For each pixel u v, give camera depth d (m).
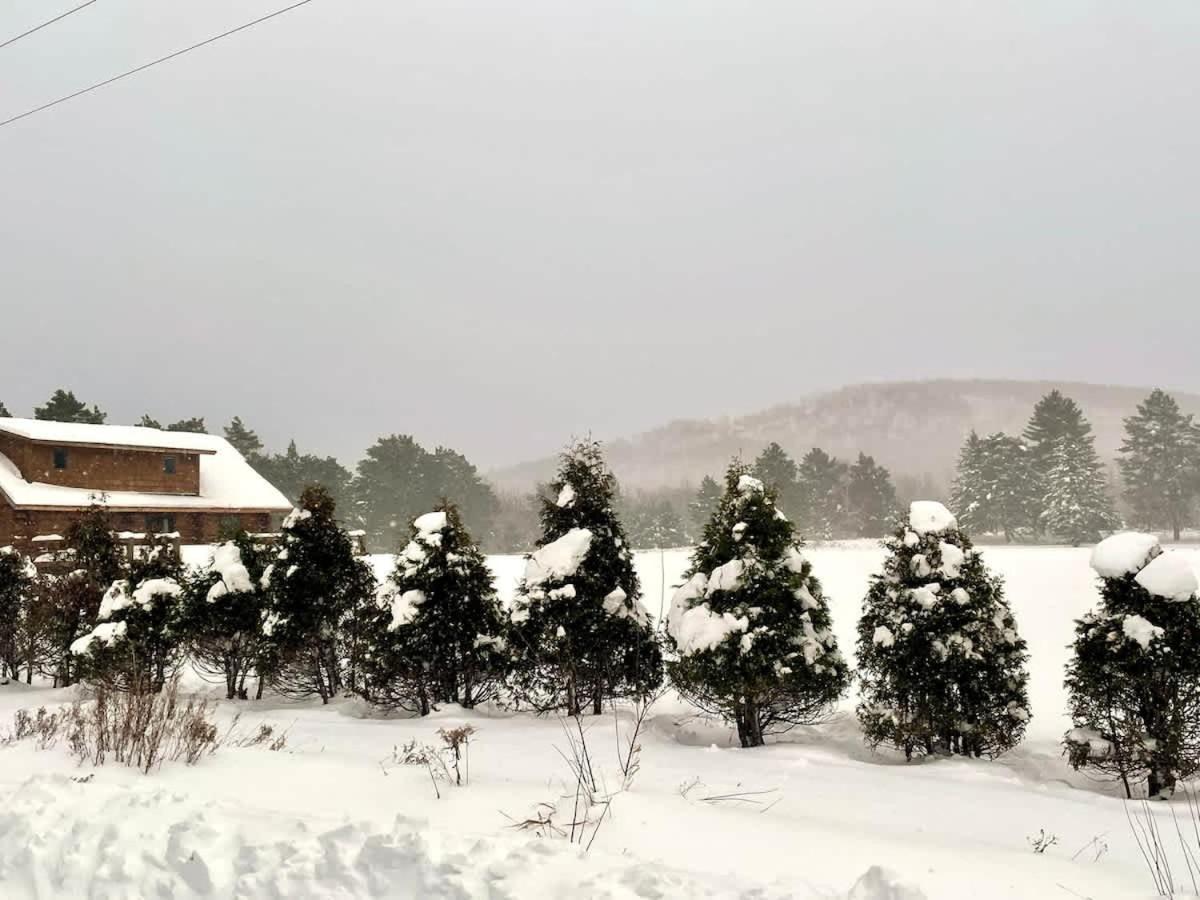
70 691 14.54
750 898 3.97
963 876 4.50
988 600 9.96
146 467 36.75
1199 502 75.12
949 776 8.22
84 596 15.63
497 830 5.18
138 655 13.68
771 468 79.69
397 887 4.27
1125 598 8.72
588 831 5.12
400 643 12.22
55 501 31.91
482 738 9.54
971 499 74.69
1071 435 69.88
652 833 5.12
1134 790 8.49
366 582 14.88
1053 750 10.09
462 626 12.56
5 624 16.61
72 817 5.20
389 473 76.56
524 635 12.02
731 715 10.40
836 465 86.69
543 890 4.09
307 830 4.93
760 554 10.41
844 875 4.50
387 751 8.62
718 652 9.94
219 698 14.59
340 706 13.21
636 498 114.88
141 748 7.16
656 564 30.52
